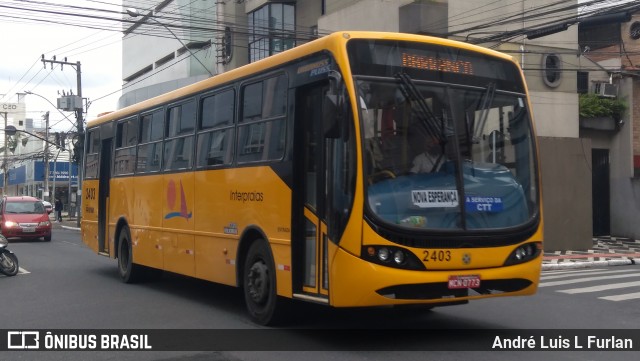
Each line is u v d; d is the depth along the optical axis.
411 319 9.16
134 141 13.16
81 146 38.12
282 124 8.23
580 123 22.97
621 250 20.95
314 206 7.67
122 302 10.85
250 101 9.09
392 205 6.87
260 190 8.57
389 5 20.64
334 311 9.67
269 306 8.45
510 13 20.80
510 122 7.84
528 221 7.54
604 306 10.42
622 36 26.31
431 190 7.06
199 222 10.25
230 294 11.71
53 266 16.75
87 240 15.70
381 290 6.71
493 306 10.33
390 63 7.25
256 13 29.97
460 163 7.27
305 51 7.88
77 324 9.04
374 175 6.89
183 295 11.59
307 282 7.73
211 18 32.09
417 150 7.14
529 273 7.42
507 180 7.60
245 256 9.09
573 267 17.39
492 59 7.93
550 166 20.56
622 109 23.53
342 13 22.81
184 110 11.08
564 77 21.80
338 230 6.97
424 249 6.83
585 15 16.36
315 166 7.71
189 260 10.59
